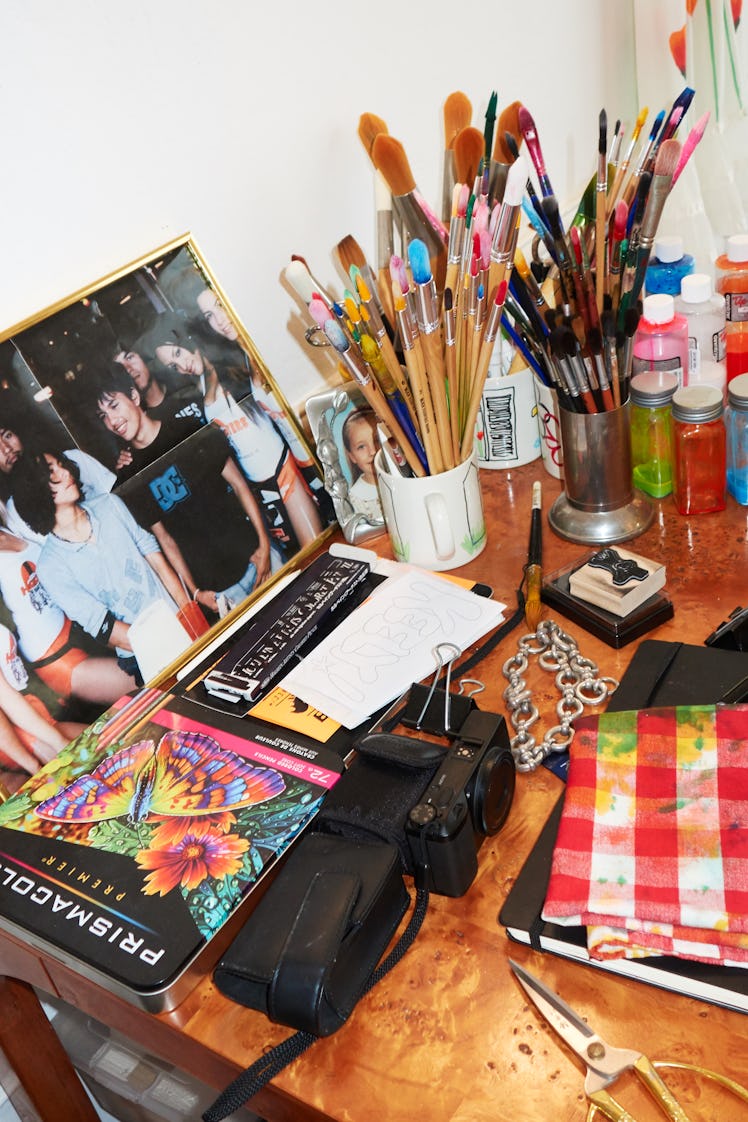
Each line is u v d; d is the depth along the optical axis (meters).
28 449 0.78
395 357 0.83
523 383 1.01
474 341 0.83
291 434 0.96
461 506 0.91
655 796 0.64
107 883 0.68
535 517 0.95
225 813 0.71
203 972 0.64
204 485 0.89
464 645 0.82
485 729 0.69
